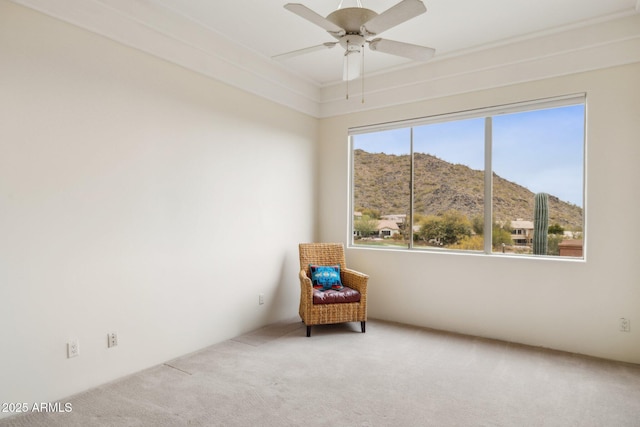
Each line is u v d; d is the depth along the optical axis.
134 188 2.77
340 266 4.18
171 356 3.03
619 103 3.01
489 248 3.71
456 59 3.70
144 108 2.83
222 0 2.76
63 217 2.37
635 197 2.96
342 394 2.45
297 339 3.53
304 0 2.75
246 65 3.66
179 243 3.09
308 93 4.49
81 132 2.46
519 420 2.15
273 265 4.06
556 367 2.89
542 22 3.08
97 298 2.55
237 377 2.69
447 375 2.74
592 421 2.15
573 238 3.36
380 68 4.05
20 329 2.19
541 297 3.34
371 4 2.79
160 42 2.92
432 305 3.90
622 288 3.01
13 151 2.15
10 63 2.14
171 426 2.07
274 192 4.08
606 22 3.01
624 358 3.01
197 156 3.25
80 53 2.45
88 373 2.50
